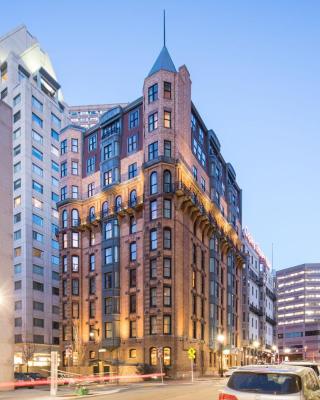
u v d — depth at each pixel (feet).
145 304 203.82
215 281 257.75
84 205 251.19
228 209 304.09
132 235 222.07
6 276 133.90
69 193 252.42
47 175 334.24
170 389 116.98
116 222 228.22
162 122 216.74
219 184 285.64
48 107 346.54
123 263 223.51
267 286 465.06
